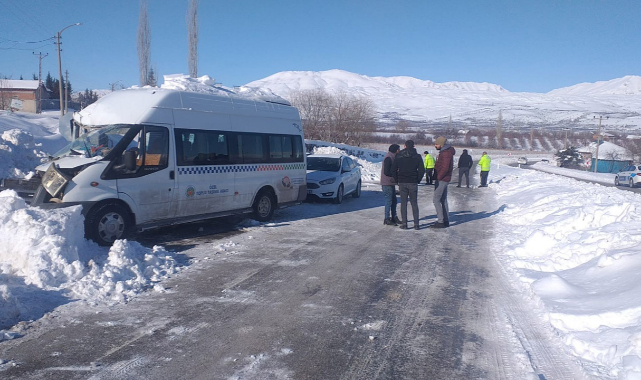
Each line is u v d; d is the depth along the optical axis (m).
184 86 9.83
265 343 4.66
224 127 10.27
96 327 4.96
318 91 50.25
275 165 11.64
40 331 4.82
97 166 8.05
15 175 12.45
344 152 33.28
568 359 4.39
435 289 6.54
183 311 5.48
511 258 8.37
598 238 7.58
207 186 9.81
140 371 4.04
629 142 82.62
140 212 8.61
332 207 14.44
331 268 7.44
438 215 11.35
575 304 5.48
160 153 8.91
